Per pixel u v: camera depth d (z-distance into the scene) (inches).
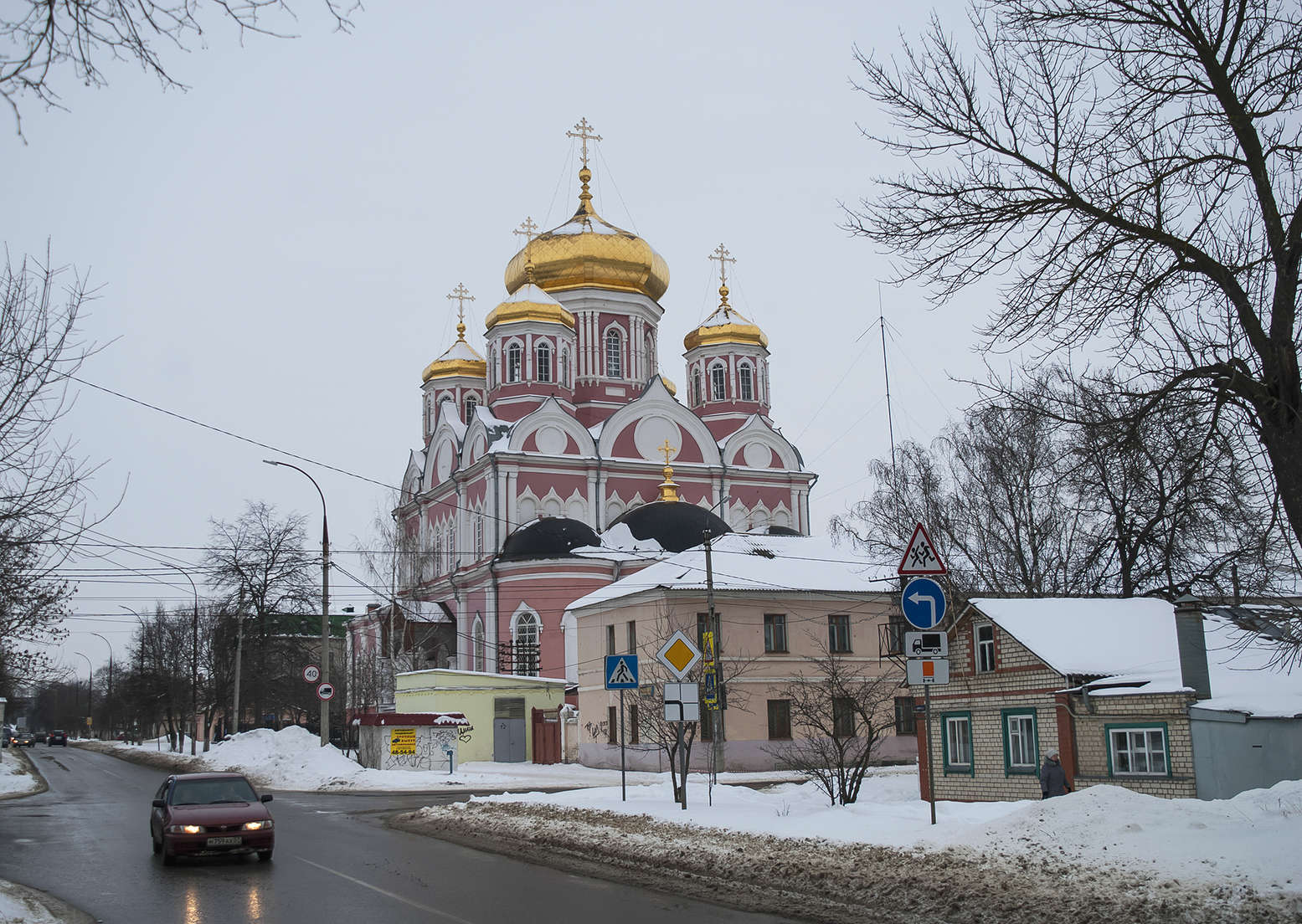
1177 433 576.4
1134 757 844.0
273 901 573.9
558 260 2967.5
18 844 840.9
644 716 1161.4
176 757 2309.3
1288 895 442.0
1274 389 506.6
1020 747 941.2
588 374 2935.5
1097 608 977.5
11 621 727.7
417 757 1747.0
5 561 671.1
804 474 2933.1
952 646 1014.4
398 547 2780.5
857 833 654.5
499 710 2043.6
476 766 1867.6
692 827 740.0
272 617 2613.2
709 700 1070.4
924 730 1054.4
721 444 2940.5
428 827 915.4
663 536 2544.3
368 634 3061.0
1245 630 880.9
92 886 634.8
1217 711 786.8
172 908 557.6
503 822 870.4
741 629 1713.8
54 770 2119.8
